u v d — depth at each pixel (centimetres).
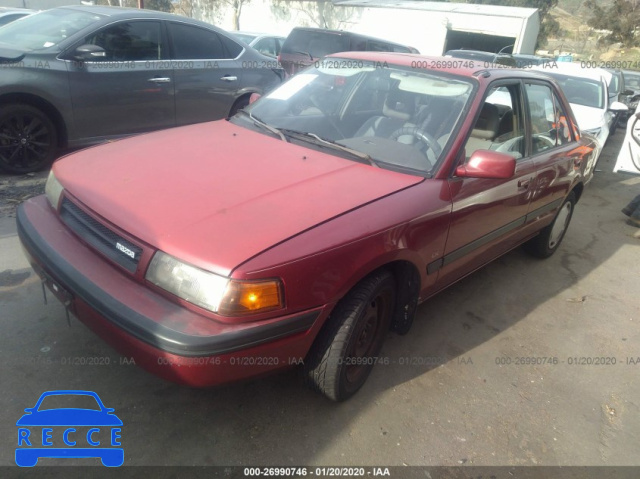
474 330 346
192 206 220
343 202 235
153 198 227
